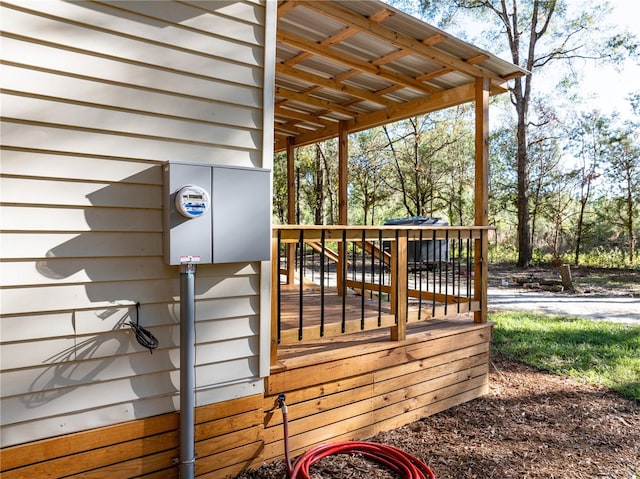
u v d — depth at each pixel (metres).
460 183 15.78
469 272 3.48
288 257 5.76
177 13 1.97
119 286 1.87
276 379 2.34
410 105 4.42
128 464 1.91
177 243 1.85
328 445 2.47
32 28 1.66
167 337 2.00
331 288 5.57
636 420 3.06
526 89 13.44
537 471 2.40
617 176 14.14
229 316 2.16
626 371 4.04
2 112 1.61
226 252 1.99
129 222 1.89
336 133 5.36
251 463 2.27
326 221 17.81
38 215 1.69
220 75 2.10
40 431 1.72
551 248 16.09
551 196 15.30
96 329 1.82
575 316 6.70
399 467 2.34
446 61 3.31
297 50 3.40
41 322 1.70
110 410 1.87
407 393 2.97
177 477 2.03
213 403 2.13
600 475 2.37
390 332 2.98
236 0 2.13
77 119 1.76
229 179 1.99
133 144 1.89
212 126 2.09
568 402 3.38
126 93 1.86
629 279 11.12
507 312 6.99
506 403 3.37
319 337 2.55
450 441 2.74
